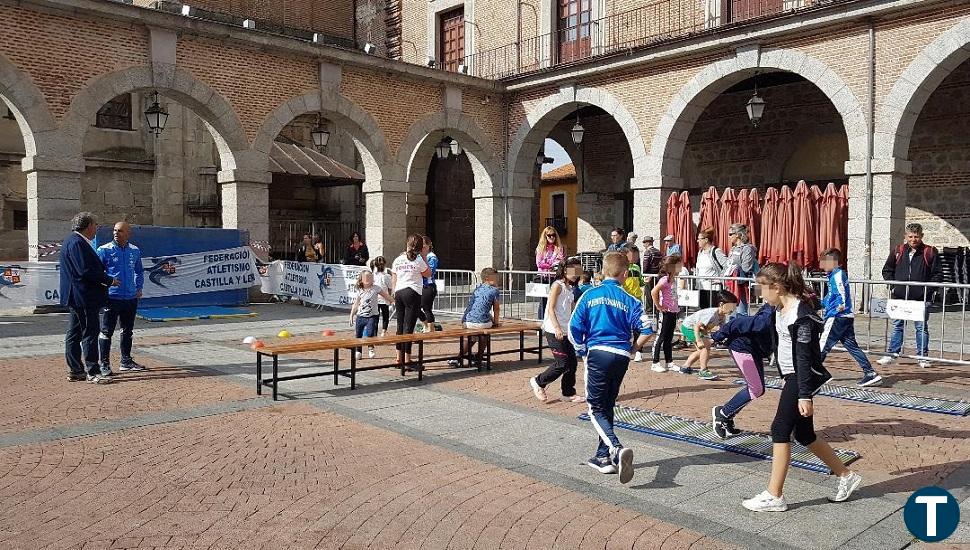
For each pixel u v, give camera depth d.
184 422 6.68
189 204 23.42
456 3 24.61
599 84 19.22
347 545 4.09
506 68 22.91
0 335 11.89
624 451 4.88
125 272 8.85
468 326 9.54
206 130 23.58
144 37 15.23
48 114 14.09
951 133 17.23
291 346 7.82
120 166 22.20
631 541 4.16
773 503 4.61
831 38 15.08
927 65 13.80
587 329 5.48
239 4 25.05
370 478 5.20
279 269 17.97
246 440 6.12
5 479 5.10
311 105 17.72
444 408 7.36
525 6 22.42
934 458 5.74
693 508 4.68
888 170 14.30
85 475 5.20
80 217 8.38
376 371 9.38
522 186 21.52
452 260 29.02
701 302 12.55
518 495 4.89
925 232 17.70
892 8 13.93
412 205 22.98
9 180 20.75
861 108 14.70
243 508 4.61
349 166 27.30
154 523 4.36
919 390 8.27
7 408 7.10
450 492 4.93
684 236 17.03
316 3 27.36
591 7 20.92
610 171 24.94
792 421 4.64
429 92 19.92
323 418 6.90
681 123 17.75
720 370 9.60
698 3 18.42
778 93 20.34
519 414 7.12
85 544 4.06
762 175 20.80
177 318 14.41
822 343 8.55
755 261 11.33
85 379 8.52
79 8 14.19
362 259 18.86
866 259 14.59
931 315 14.08
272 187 26.41
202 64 16.02
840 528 4.38
